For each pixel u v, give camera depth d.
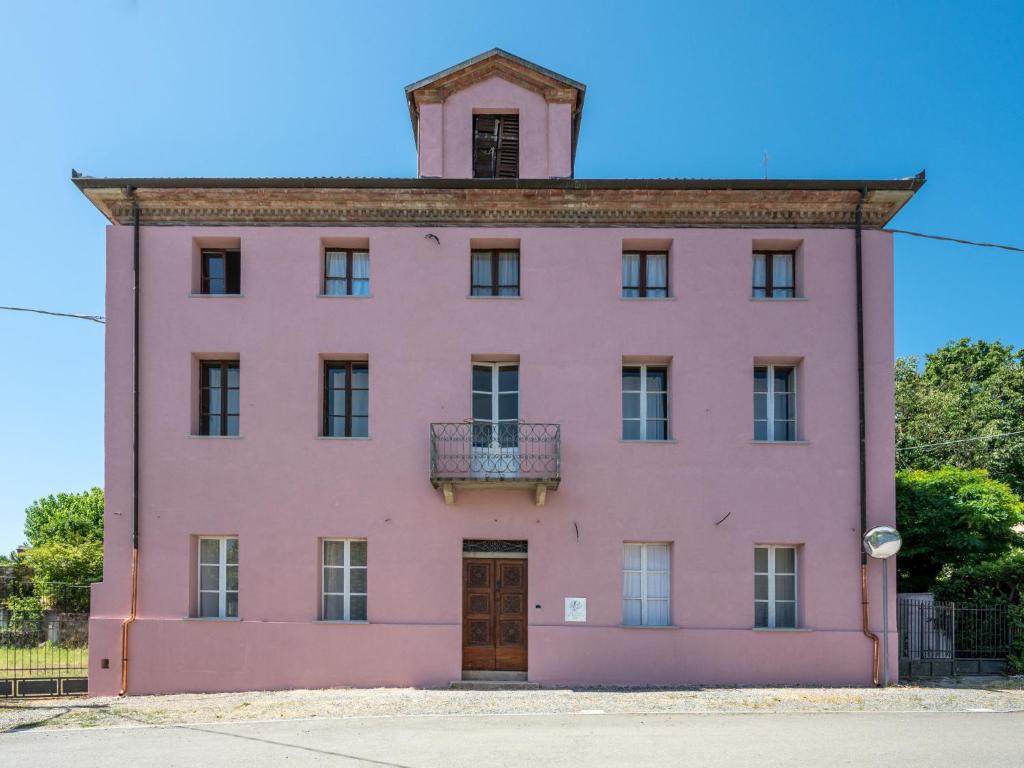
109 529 14.79
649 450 14.98
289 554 14.78
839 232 15.41
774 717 11.69
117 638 14.52
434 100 16.61
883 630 14.52
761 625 14.91
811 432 15.04
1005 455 31.09
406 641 14.55
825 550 14.78
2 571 24.75
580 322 15.23
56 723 11.77
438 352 15.19
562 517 14.83
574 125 18.16
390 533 14.81
